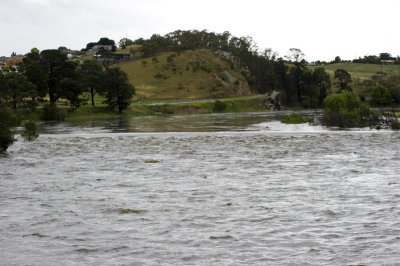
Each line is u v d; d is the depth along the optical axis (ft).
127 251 38.50
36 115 336.70
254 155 108.17
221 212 51.60
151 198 60.08
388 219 47.42
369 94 602.44
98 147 131.64
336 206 53.78
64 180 75.61
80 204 56.65
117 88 404.98
